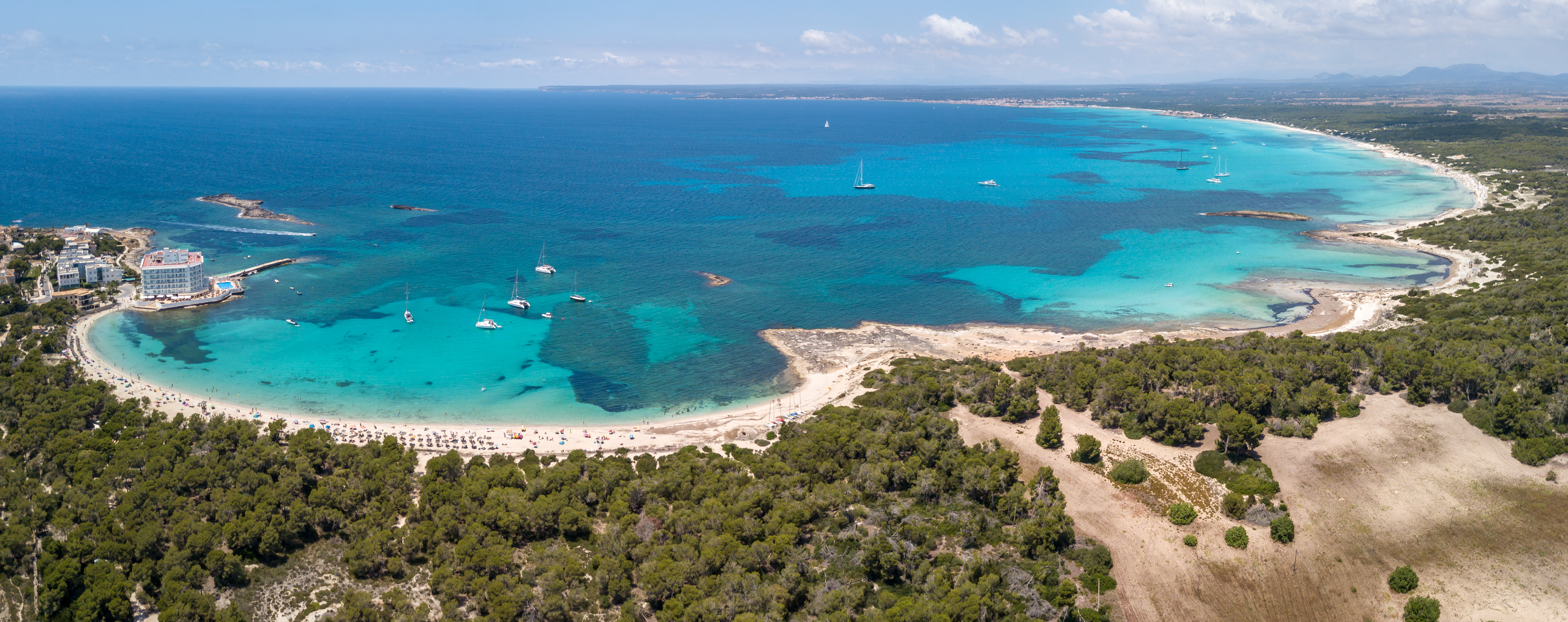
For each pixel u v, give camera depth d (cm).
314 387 18400
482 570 11231
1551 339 19025
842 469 14238
